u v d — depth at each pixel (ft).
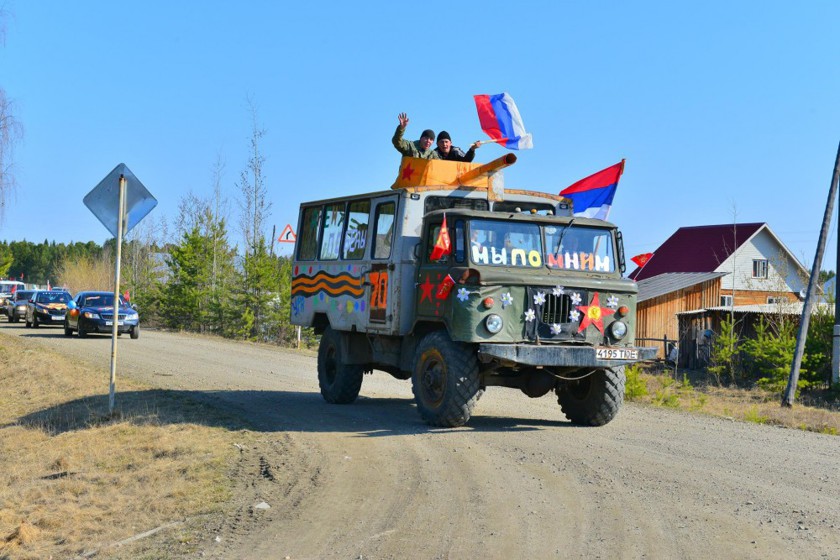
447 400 34.06
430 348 35.01
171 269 142.20
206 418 38.58
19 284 174.81
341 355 43.39
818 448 31.99
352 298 41.14
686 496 23.85
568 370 35.01
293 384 55.83
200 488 25.99
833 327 81.56
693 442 32.68
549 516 21.88
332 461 28.78
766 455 30.12
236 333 121.29
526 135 40.78
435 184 37.70
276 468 27.94
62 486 27.94
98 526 23.08
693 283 132.16
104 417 40.29
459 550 19.27
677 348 98.84
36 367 62.85
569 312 33.60
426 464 28.02
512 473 26.66
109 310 100.48
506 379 36.06
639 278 172.14
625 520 21.45
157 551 20.40
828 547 19.26
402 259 36.73
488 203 38.58
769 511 22.30
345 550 19.63
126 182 38.32
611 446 31.37
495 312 32.71
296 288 47.80
